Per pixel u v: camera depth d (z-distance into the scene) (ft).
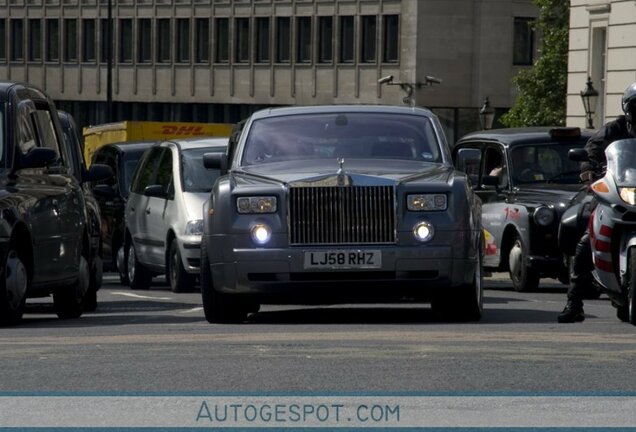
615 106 362.53
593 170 117.70
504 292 180.96
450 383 73.41
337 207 111.65
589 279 113.19
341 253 111.34
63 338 96.68
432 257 111.45
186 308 144.77
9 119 119.75
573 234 115.65
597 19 371.76
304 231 111.96
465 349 86.94
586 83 359.25
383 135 122.31
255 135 123.13
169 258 186.50
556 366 79.25
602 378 74.90
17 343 92.89
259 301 115.14
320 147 121.60
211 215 114.11
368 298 113.29
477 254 114.62
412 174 114.11
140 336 97.25
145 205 196.95
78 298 132.57
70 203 128.77
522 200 180.65
